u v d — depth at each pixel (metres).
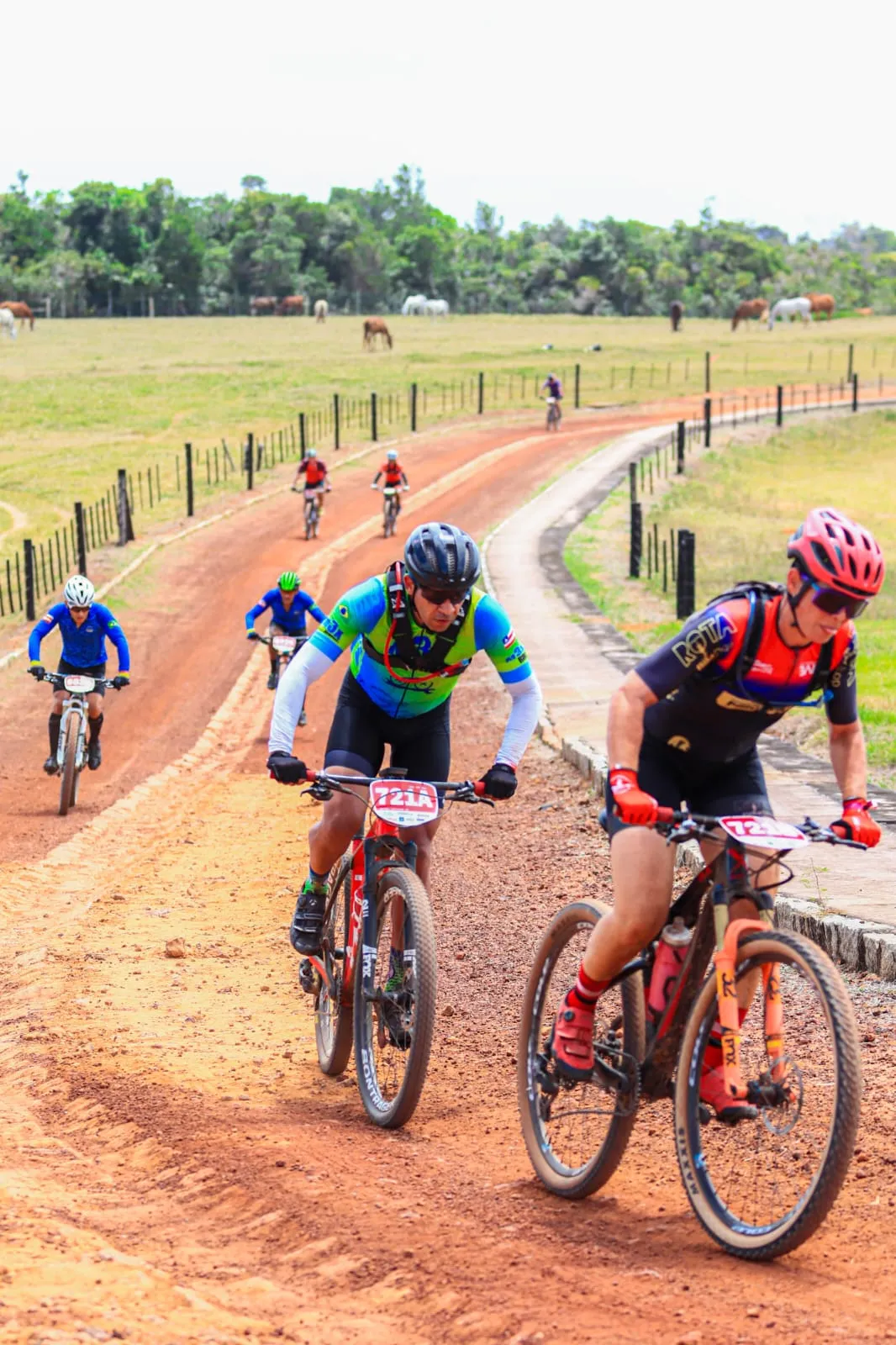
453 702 18.34
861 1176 4.25
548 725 14.73
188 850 11.29
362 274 159.75
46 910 9.54
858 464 49.16
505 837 10.75
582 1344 3.13
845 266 184.00
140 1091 5.53
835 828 3.93
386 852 5.27
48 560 30.47
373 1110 5.11
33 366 73.44
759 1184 4.01
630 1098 4.07
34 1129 5.28
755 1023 5.68
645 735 4.14
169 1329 3.20
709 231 173.38
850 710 4.04
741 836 3.77
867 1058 5.38
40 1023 6.73
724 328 104.50
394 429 54.22
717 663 3.84
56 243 153.50
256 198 159.38
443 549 4.83
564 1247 3.79
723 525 36.19
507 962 7.50
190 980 7.48
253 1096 5.50
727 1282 3.50
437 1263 3.67
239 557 31.78
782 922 7.12
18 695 19.33
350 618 5.05
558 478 44.09
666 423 57.22
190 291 152.38
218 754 16.50
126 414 56.94
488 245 188.38
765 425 55.47
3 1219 4.05
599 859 9.55
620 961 4.11
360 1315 3.42
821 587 3.64
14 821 12.81
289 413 57.28
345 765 5.30
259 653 22.73
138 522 36.38
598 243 163.25
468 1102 5.37
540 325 106.56
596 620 22.73
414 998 4.86
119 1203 4.39
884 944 6.40
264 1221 4.09
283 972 7.63
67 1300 3.35
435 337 91.69
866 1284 3.48
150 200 157.38
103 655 13.60
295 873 10.24
